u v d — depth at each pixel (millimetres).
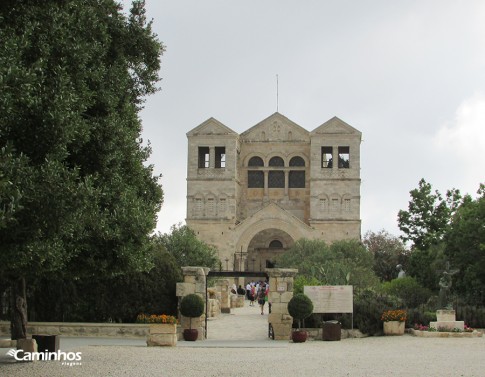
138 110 31828
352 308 37625
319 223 92000
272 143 98062
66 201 18578
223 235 92000
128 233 24203
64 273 24469
